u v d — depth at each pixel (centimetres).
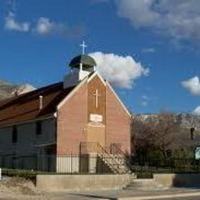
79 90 5228
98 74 5394
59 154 5000
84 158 5094
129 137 5544
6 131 5809
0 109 6288
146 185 4341
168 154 6662
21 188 3406
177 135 7938
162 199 3469
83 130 5197
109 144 5375
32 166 5244
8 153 5716
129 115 5588
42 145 5212
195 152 5578
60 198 3278
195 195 3794
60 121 5062
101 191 3959
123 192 3881
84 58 5431
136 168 5131
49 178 3788
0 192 3192
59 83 5803
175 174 4647
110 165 4859
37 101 5681
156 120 8331
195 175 4806
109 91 5469
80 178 3997
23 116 5588
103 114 5381
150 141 7556
